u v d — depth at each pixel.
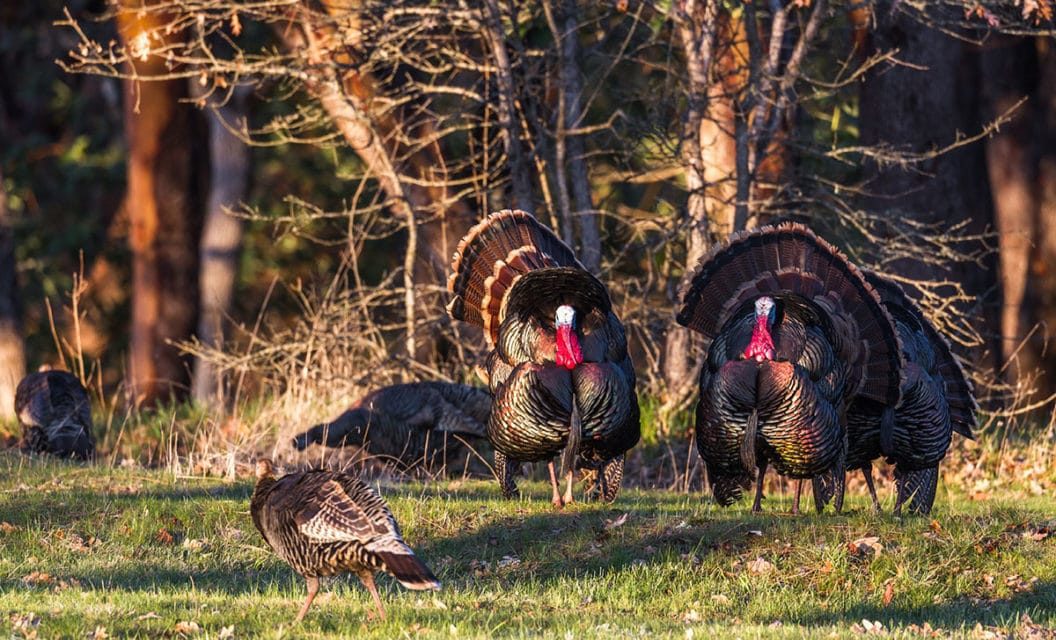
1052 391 52.91
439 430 38.53
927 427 30.47
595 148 51.44
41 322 78.31
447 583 25.28
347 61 45.97
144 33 42.41
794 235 30.47
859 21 50.66
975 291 53.66
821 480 29.94
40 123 80.06
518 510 29.66
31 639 18.38
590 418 28.81
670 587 25.33
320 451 39.03
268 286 75.12
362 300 46.88
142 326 63.12
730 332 28.84
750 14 43.09
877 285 32.69
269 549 27.72
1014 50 52.28
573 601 23.92
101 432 46.06
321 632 19.62
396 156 48.16
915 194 52.25
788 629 21.42
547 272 28.84
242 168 65.06
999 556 26.62
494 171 46.41
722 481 30.48
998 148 52.94
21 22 75.56
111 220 79.12
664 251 50.22
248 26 61.91
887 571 25.94
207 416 46.94
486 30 44.06
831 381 28.22
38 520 28.97
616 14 53.06
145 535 28.52
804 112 55.41
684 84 44.09
